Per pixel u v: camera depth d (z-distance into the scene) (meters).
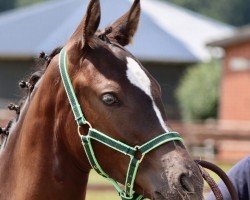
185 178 4.46
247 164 5.51
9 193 5.15
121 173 4.73
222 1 99.31
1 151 5.32
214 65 38.31
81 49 4.88
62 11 45.19
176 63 41.81
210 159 23.11
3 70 42.09
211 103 36.94
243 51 36.38
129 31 5.11
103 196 14.84
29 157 5.07
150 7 48.72
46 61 5.19
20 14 46.12
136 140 4.64
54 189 5.00
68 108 4.87
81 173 5.02
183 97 37.78
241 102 36.44
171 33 44.09
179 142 4.66
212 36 45.44
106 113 4.69
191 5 99.00
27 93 5.29
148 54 41.62
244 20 99.62
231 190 4.97
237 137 23.25
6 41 42.50
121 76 4.71
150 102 4.68
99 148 4.75
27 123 5.12
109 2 39.28
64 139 4.95
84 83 4.79
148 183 4.61
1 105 40.62
